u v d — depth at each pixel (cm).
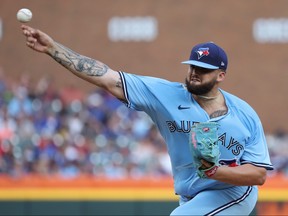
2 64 5634
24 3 5747
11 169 3888
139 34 5847
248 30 5881
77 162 4144
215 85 1709
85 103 4781
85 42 5819
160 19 5853
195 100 1733
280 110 5828
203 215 1750
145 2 5856
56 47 1711
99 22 5825
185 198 1847
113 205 3350
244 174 1667
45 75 5603
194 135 1617
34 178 3441
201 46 1694
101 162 4178
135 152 4269
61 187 3369
